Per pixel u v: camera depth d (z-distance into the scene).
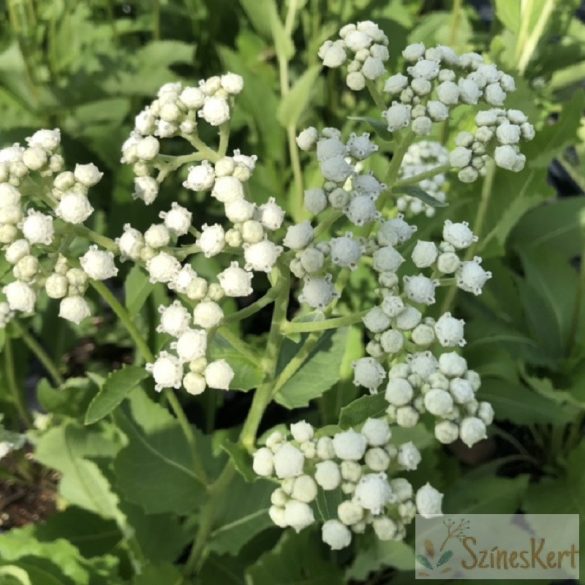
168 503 0.25
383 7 0.40
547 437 0.36
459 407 0.20
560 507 0.31
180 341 0.20
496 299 0.35
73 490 0.30
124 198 0.35
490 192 0.30
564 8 0.36
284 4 0.38
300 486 0.19
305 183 0.38
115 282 0.38
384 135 0.23
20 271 0.19
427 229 0.30
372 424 0.19
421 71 0.23
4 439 0.23
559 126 0.29
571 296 0.35
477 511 0.31
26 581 0.25
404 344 0.21
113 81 0.36
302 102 0.33
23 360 0.34
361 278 0.32
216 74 0.44
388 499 0.19
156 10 0.39
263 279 0.38
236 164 0.20
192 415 0.35
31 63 0.37
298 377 0.24
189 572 0.27
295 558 0.28
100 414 0.21
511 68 0.31
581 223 0.39
